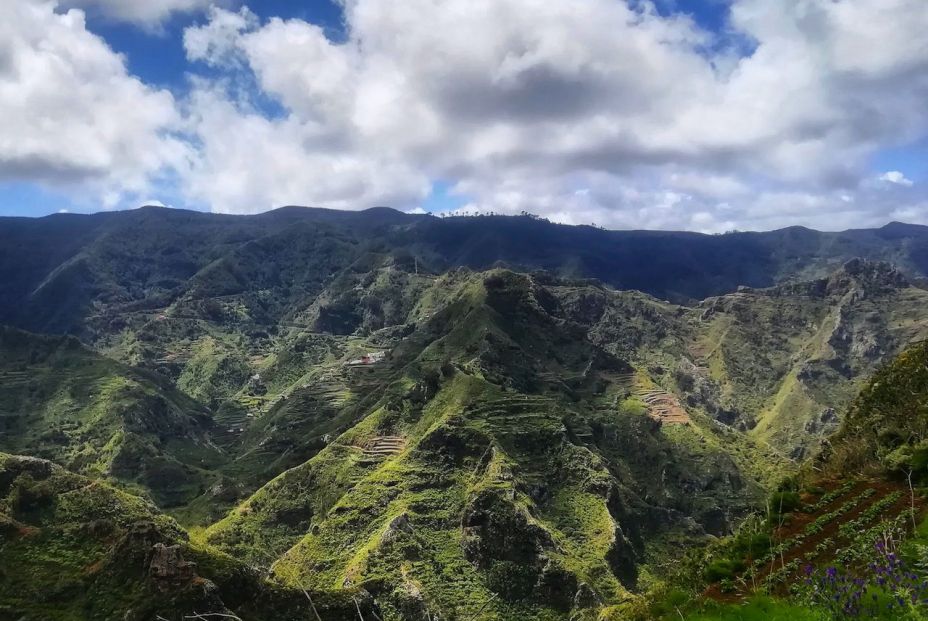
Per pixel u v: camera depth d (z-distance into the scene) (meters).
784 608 15.83
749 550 23.42
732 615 17.05
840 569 17.69
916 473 24.81
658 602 23.48
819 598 14.98
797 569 20.61
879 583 14.23
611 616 29.41
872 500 24.41
